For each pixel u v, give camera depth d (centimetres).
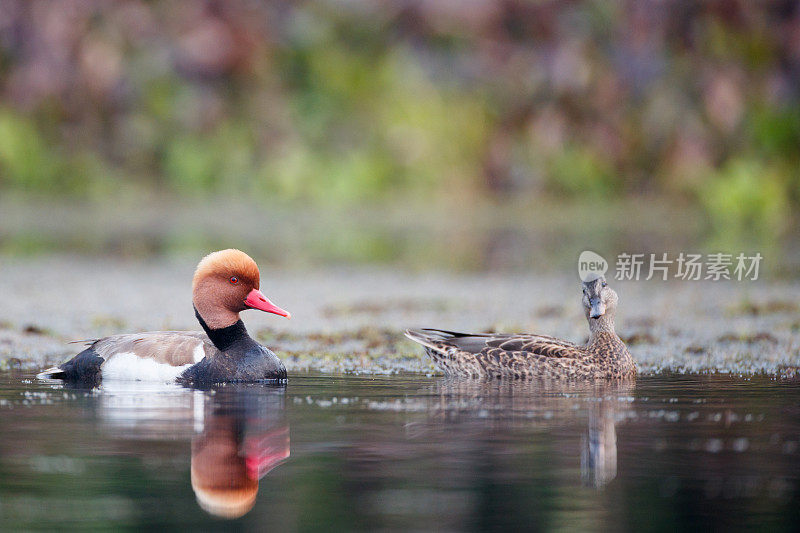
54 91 2739
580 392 884
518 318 1360
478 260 1980
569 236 2288
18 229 2412
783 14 2578
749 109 2622
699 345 1151
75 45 2731
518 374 970
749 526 521
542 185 2834
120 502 556
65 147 2831
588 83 2688
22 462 631
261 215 2750
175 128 2834
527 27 2769
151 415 772
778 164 2608
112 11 2769
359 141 2853
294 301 1515
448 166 2853
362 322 1330
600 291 991
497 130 2827
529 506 550
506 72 2797
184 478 599
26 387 900
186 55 2759
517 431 720
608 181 2817
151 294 1560
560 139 2709
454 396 862
